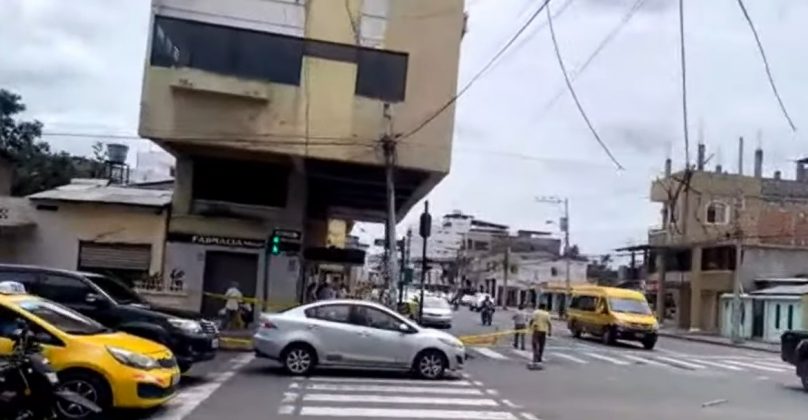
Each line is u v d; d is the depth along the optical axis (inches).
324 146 1011.9
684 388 730.8
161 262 1081.4
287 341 682.2
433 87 1034.1
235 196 1120.2
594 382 743.1
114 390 428.1
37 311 451.8
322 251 1239.5
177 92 991.6
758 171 2284.7
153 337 573.9
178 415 468.4
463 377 729.0
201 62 997.8
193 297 1077.1
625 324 1320.1
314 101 1013.8
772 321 1817.2
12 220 1067.3
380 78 1029.2
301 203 1135.6
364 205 1534.2
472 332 1528.1
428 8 1042.1
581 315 1477.6
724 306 1988.2
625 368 912.9
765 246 2001.7
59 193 1138.7
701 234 2158.0
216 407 502.6
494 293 4111.7
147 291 1051.3
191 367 677.9
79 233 1077.1
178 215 1090.7
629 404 598.9
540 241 4453.7
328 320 694.5
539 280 4084.6
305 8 1022.4
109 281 644.7
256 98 996.6
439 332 717.3
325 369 729.6
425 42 1036.5
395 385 649.0
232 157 1081.4
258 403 526.0
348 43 1025.5
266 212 1123.9
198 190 1109.7
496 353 1031.6
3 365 366.6
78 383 426.0
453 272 4451.3
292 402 535.2
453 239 4753.9
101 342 438.6
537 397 613.3
